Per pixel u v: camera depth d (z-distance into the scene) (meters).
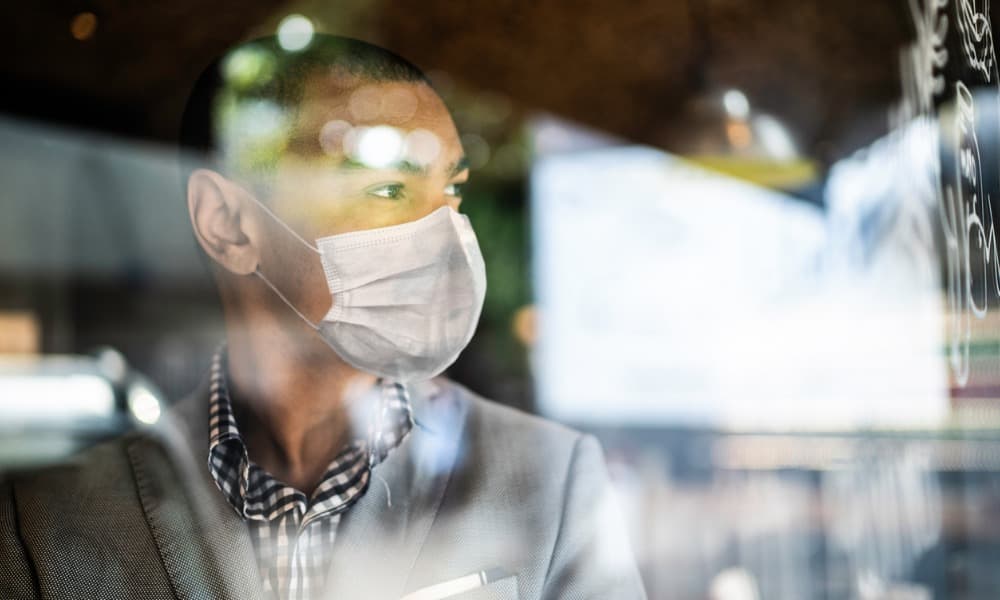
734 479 3.03
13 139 2.40
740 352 3.11
